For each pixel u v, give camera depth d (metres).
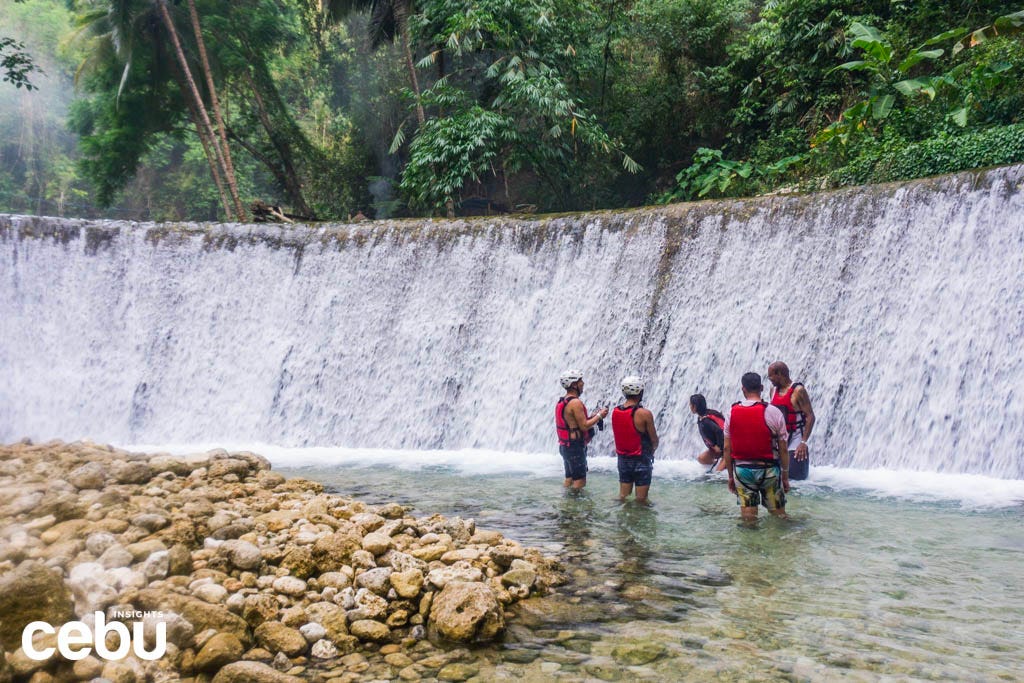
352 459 11.92
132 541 5.06
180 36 27.12
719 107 22.73
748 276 11.79
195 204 37.91
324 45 32.50
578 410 8.46
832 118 19.11
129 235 16.97
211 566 4.87
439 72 24.61
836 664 3.81
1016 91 13.70
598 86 23.67
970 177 10.16
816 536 6.31
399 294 15.06
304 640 4.19
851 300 10.77
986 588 4.97
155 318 16.52
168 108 29.45
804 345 11.00
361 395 14.69
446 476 9.90
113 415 15.91
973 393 9.38
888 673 3.70
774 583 5.14
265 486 7.76
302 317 15.75
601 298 13.05
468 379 13.88
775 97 20.89
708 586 5.10
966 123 13.84
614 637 4.27
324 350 15.30
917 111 15.07
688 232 12.55
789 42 19.89
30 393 16.23
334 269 15.77
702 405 9.34
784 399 8.64
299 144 31.69
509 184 24.86
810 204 11.52
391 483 9.33
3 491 6.25
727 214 12.26
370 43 29.02
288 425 14.96
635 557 5.80
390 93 29.56
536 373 13.26
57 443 9.88
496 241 14.37
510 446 13.00
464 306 14.38
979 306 9.62
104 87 28.56
